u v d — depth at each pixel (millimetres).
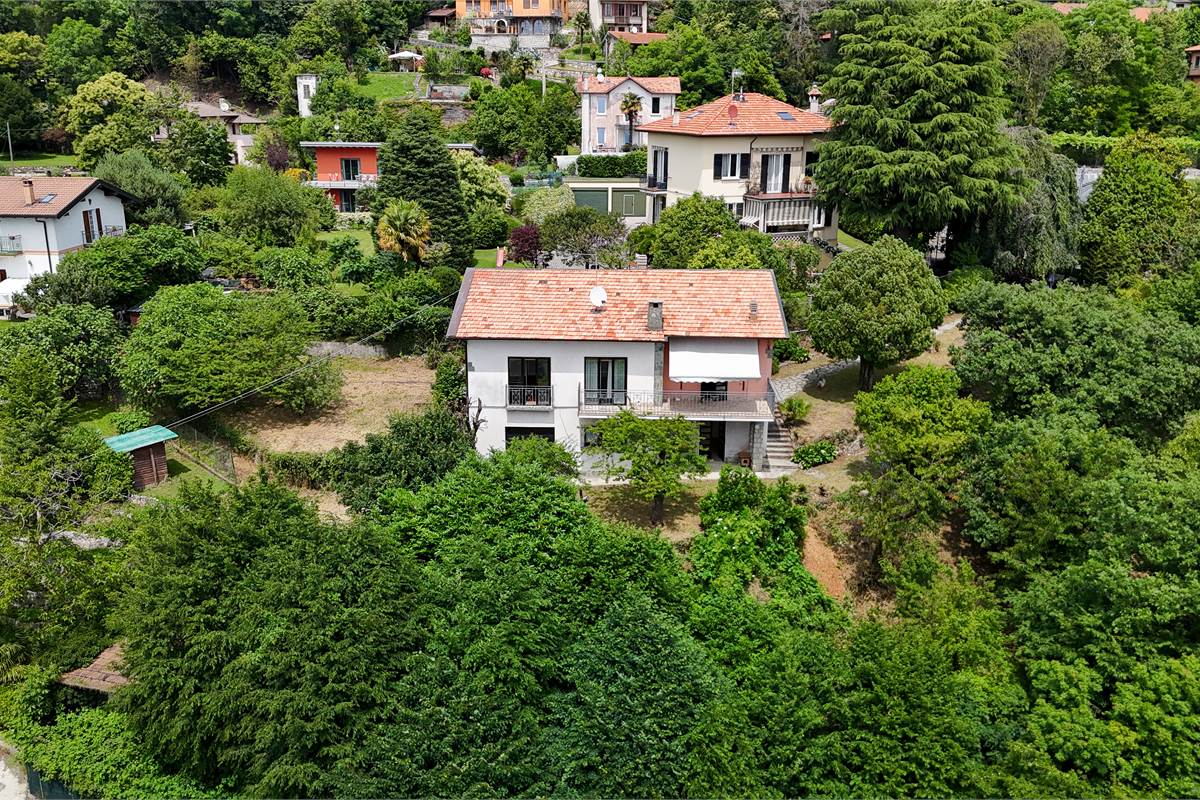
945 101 56562
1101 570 31484
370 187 81250
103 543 38500
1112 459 37469
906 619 33656
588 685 29250
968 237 59969
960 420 39875
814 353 53688
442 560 33375
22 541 34844
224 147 82375
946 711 28234
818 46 95375
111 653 33375
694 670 29516
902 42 56875
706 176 63844
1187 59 102562
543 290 44250
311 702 27719
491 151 95938
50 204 58562
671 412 41875
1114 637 30688
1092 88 84375
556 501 35750
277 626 28844
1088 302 46688
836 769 27578
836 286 47250
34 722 31812
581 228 61062
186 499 32406
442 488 36031
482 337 41531
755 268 50625
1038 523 35812
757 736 27906
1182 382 42094
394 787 26859
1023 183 58219
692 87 96375
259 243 67812
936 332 55469
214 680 28922
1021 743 28469
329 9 124750
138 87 96250
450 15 142000
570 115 98875
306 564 30500
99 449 39750
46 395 39562
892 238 48688
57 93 106688
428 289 58156
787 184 65500
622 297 44062
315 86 110125
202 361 46500
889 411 40469
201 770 30016
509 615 30625
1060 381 43375
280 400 47906
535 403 42375
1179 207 64125
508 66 112750
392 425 41125
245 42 119000
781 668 29734
